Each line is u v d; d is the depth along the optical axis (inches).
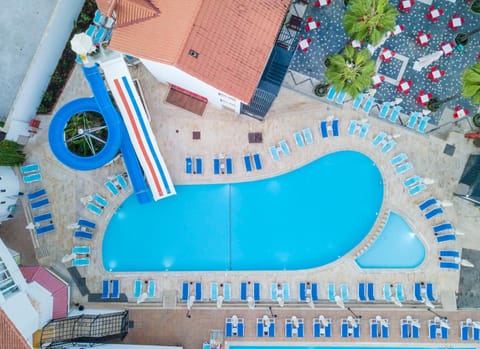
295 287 1102.4
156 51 858.8
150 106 1114.7
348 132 1101.1
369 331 1100.5
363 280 1102.4
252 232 1119.0
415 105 1112.2
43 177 1110.4
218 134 1113.4
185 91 1101.7
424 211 1097.4
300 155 1107.9
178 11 850.1
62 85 1107.3
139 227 1121.4
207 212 1120.2
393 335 1100.5
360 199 1109.1
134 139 1073.5
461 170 1100.5
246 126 1110.4
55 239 1107.9
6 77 1102.4
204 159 1112.2
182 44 830.5
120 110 1064.8
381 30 933.2
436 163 1104.2
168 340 1101.1
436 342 1098.7
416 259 1101.7
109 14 893.2
